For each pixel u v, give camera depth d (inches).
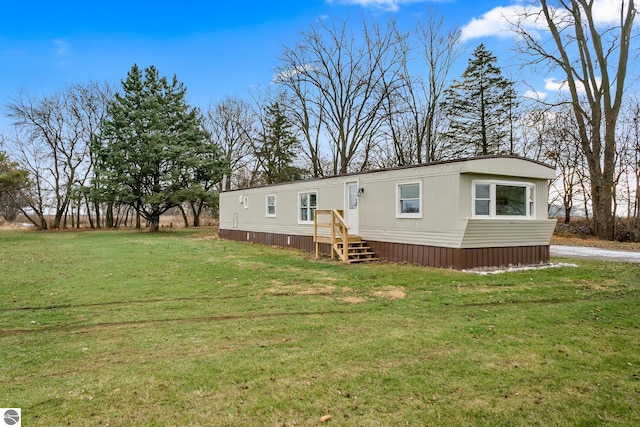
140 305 257.4
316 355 163.5
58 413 117.3
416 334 190.5
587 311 230.1
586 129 896.9
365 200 502.6
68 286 319.0
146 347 175.6
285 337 189.0
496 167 393.7
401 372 145.9
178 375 144.0
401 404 122.5
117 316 230.7
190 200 1044.5
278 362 156.3
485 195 402.0
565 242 732.7
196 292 296.5
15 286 319.6
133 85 1027.3
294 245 634.8
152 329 204.2
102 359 161.5
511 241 413.4
